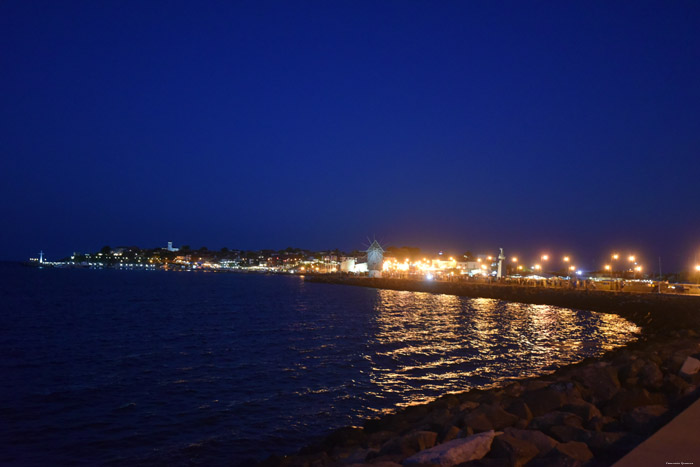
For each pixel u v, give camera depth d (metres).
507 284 95.56
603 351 32.75
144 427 16.84
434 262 189.88
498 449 7.72
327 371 25.25
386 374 24.69
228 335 38.69
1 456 14.30
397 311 62.00
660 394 11.66
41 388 21.80
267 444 15.41
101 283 145.25
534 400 12.16
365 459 10.00
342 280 159.62
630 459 6.07
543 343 35.97
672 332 35.19
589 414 10.61
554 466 6.92
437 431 11.05
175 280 185.38
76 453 14.62
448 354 30.42
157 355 29.81
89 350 31.62
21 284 129.88
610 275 132.38
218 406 19.23
